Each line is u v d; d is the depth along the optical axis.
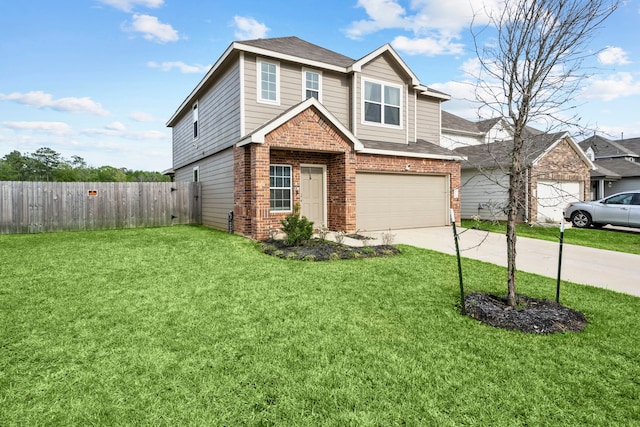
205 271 5.91
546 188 14.73
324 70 11.66
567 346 3.24
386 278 5.55
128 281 5.27
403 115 13.08
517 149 4.18
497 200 15.53
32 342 3.22
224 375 2.70
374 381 2.63
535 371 2.80
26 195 11.26
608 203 12.88
